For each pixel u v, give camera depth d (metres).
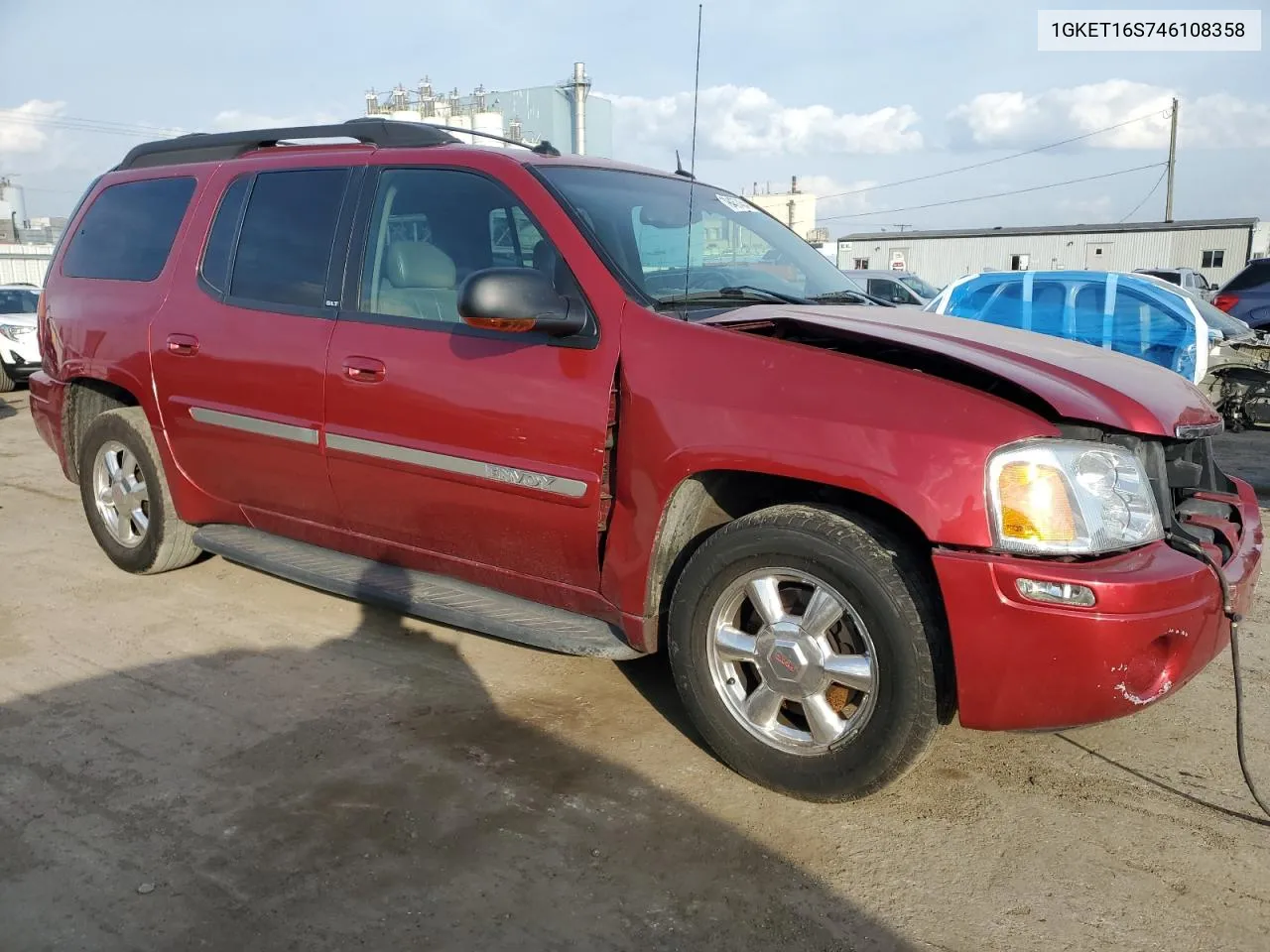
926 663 2.63
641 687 3.73
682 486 3.01
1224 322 11.70
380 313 3.64
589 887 2.54
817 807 2.92
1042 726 2.60
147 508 4.80
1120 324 10.09
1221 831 2.83
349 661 3.95
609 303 3.13
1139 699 2.57
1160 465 2.74
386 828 2.79
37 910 2.43
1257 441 10.03
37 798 2.93
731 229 3.95
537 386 3.19
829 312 3.29
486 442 3.30
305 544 4.25
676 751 3.24
